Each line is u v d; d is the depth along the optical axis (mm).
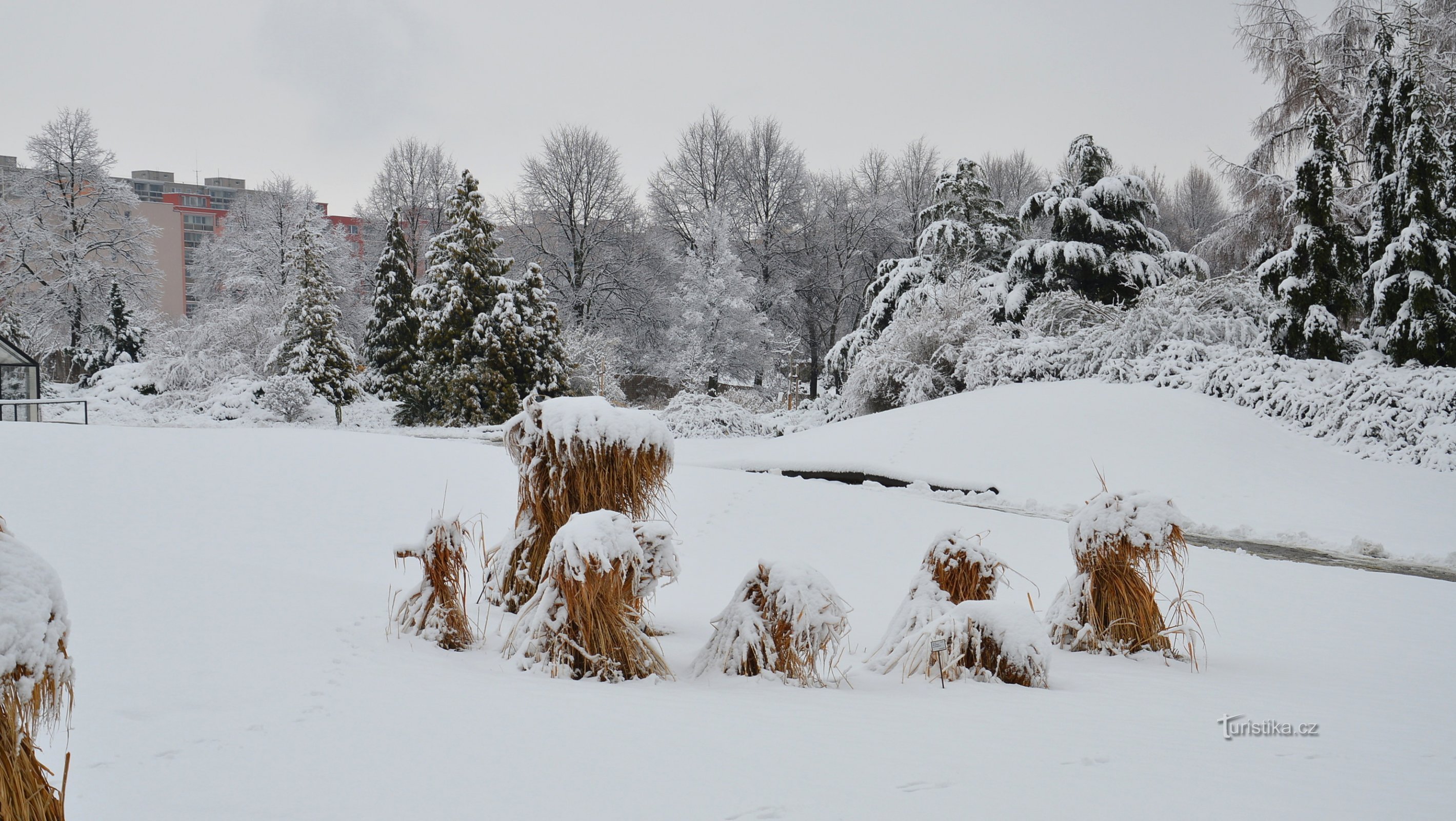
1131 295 26891
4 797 1568
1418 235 18047
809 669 4262
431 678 3785
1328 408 16078
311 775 2484
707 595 7395
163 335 34125
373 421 33125
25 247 41469
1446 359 17469
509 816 2184
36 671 1645
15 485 8992
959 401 18297
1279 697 4184
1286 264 20312
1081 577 5504
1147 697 4039
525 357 30938
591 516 4238
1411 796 2453
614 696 3619
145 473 9938
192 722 2979
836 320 45500
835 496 11562
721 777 2500
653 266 45375
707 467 15070
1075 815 2205
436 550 4785
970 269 29000
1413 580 8625
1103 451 14820
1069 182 28656
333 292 33344
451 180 50000
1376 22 24859
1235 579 8414
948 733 3135
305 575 6086
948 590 5004
